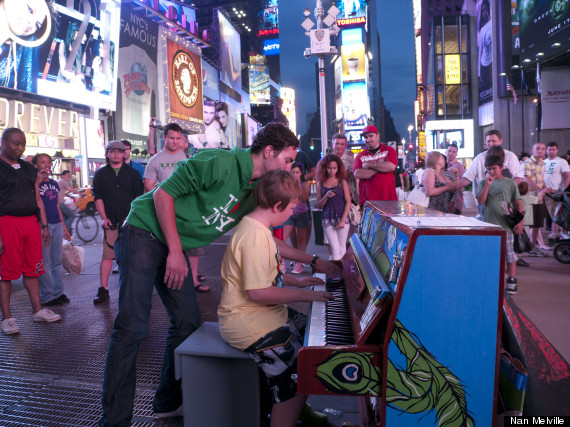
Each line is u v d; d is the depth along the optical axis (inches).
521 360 65.4
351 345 60.1
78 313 179.8
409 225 61.6
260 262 74.7
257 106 4151.1
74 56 852.6
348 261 98.0
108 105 978.1
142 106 1135.6
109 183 192.4
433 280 56.4
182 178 80.4
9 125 740.0
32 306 177.9
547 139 1160.8
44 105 818.8
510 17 1460.4
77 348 140.9
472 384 57.3
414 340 57.2
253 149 83.5
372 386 59.5
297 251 102.3
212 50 1972.2
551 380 70.1
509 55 1473.9
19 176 154.6
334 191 208.1
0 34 698.2
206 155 80.8
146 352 137.2
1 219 152.5
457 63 1840.6
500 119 1531.7
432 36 1847.9
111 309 184.7
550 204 297.0
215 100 1887.3
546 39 949.8
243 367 81.6
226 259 80.6
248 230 76.2
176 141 197.6
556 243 262.4
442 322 56.7
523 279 217.9
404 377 57.8
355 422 93.5
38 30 770.2
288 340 77.2
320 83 536.4
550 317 156.1
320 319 71.3
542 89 1091.3
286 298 75.9
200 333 90.1
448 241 55.9
